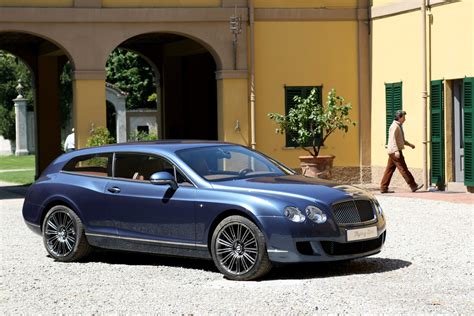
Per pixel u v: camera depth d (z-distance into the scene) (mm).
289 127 21547
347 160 23922
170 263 11523
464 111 20062
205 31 23000
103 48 22375
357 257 10219
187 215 10570
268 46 23516
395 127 20547
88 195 11586
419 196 19578
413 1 21797
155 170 11156
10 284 10086
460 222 14891
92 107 22312
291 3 23594
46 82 29656
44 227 12016
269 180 10727
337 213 10070
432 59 21266
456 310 8203
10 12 21750
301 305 8523
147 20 22609
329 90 23859
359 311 8195
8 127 57344
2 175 33312
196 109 28812
